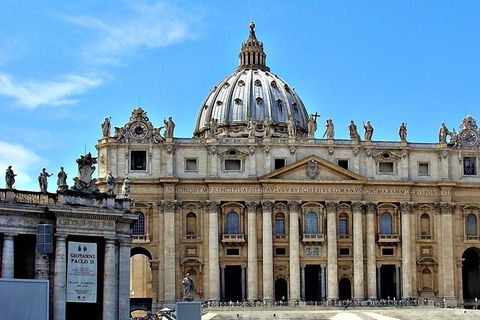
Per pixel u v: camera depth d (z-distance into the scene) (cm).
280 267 13225
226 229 13188
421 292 13475
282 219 13300
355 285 13225
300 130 19325
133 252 13288
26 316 5622
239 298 13350
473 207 13775
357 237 13300
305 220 13288
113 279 7106
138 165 13188
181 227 13100
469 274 14288
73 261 6794
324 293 13212
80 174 7162
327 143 13462
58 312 6688
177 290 12950
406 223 13450
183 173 13225
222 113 19512
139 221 13050
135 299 13675
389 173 13600
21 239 6875
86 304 7231
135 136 13175
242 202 13225
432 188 13638
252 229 13112
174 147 13188
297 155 13362
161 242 12988
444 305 12825
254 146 13300
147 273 16038
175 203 13025
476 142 13925
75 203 6981
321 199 13312
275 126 18950
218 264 13025
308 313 11288
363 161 13538
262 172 13275
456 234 13675
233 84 19988
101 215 7025
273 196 13188
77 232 6900
